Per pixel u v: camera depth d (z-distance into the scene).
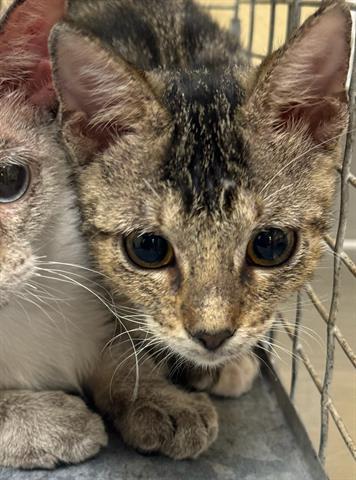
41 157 0.19
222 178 0.18
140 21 0.25
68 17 0.18
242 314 0.18
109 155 0.19
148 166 0.18
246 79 0.20
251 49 0.29
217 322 0.17
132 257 0.18
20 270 0.18
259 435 0.21
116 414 0.20
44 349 0.20
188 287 0.18
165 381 0.21
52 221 0.20
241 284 0.18
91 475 0.19
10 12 0.18
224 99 0.19
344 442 0.19
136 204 0.18
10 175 0.19
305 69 0.18
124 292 0.19
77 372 0.21
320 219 0.19
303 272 0.19
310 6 0.22
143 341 0.20
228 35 0.27
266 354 0.23
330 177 0.19
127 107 0.18
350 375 0.21
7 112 0.19
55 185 0.19
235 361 0.22
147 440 0.19
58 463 0.19
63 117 0.18
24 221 0.19
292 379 0.22
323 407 0.19
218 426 0.21
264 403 0.22
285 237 0.18
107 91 0.18
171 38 0.24
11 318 0.20
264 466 0.19
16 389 0.20
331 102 0.18
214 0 0.39
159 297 0.18
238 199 0.18
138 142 0.18
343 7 0.17
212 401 0.22
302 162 0.18
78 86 0.18
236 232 0.18
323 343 0.21
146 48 0.23
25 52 0.19
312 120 0.19
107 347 0.21
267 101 0.18
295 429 0.21
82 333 0.21
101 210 0.19
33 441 0.19
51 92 0.20
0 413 0.19
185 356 0.18
